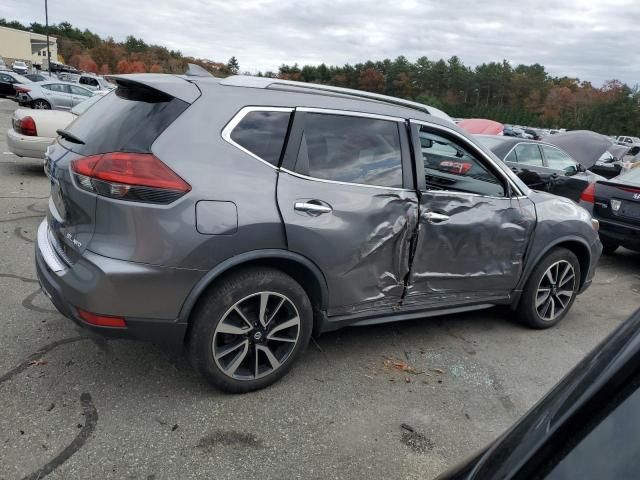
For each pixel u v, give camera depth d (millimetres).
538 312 4426
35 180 8703
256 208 2801
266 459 2564
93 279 2613
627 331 1108
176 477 2393
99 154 2721
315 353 3678
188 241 2643
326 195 3047
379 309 3469
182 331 2785
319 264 3062
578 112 105812
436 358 3787
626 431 922
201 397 3012
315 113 3113
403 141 3422
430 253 3535
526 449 1023
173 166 2648
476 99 119062
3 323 3658
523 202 4031
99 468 2396
